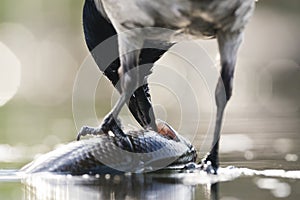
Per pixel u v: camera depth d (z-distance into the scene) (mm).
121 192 9695
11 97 33562
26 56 42781
